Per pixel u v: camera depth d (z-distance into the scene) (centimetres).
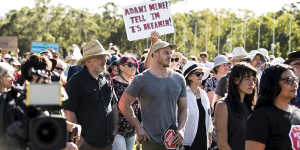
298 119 447
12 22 9294
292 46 8831
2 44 3359
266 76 450
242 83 556
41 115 398
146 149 650
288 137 436
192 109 695
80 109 606
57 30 9288
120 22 9131
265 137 436
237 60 1031
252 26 9625
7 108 438
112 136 633
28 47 9150
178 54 1067
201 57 1625
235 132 554
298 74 633
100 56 613
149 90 637
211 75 946
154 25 984
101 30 9306
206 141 709
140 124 655
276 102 448
